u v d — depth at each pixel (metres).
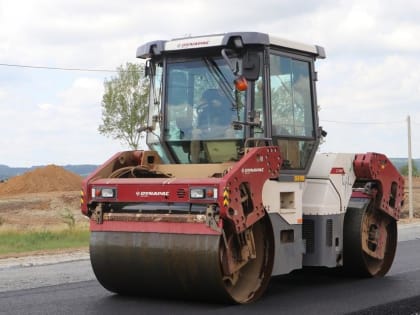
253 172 8.44
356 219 10.63
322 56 10.18
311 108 10.05
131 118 44.41
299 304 8.65
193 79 9.52
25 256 14.72
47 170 56.53
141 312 8.11
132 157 9.65
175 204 8.44
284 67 9.55
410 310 8.32
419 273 11.55
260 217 8.52
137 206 8.70
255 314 8.00
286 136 9.46
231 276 8.53
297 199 9.44
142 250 8.51
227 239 8.38
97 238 8.85
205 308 8.34
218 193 8.02
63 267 12.46
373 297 9.21
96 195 8.87
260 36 8.98
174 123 9.62
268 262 8.84
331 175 10.08
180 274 8.32
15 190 53.66
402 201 11.47
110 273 8.84
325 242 9.87
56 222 31.06
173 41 9.57
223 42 9.09
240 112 9.09
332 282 10.55
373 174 10.62
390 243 11.43
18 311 8.27
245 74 8.98
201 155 9.45
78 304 8.67
